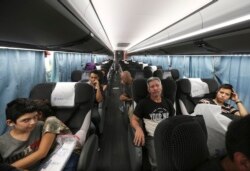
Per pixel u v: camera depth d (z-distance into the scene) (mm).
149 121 2674
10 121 1618
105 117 5203
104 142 3773
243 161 713
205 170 930
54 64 4129
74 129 2406
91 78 3865
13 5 1020
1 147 1635
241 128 723
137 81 3086
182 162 1031
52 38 2006
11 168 944
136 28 6055
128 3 3236
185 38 3398
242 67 3357
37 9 1188
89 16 3195
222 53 3193
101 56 14836
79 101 2451
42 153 1639
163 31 5676
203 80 3398
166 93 3039
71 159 1863
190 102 3328
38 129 1828
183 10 3471
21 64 2625
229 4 2414
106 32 7203
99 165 2996
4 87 2262
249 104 3188
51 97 2410
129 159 3170
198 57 4992
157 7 3391
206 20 3160
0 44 1750
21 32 1523
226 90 2896
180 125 1074
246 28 1946
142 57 16656
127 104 4293
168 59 7883
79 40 2723
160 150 1070
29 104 1605
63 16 1548
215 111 1955
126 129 4426
